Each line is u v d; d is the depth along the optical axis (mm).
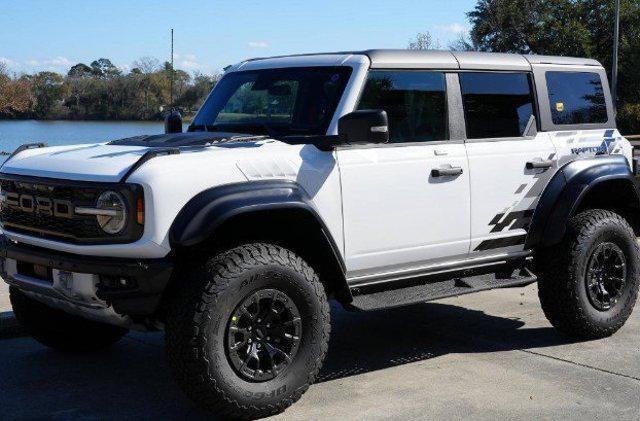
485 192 5469
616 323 6055
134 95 34156
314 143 4750
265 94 5270
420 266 5281
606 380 5121
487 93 5609
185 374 4125
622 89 51562
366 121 4426
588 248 5855
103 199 4160
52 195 4395
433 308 7098
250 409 4262
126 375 5270
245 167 4371
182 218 4113
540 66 5973
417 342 6051
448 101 5363
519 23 52500
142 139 5078
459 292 5297
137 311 4195
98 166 4328
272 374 4340
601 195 6395
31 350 5824
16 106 46531
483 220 5477
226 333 4180
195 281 4148
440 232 5246
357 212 4844
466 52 5594
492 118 5609
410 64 5188
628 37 51844
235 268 4176
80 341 5641
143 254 4125
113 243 4160
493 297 7504
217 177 4266
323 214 4691
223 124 5395
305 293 4406
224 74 5758
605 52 53156
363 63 4984
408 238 5094
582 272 5863
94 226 4211
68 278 4328
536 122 5879
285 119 5098
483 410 4582
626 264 6098
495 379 5148
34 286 4562
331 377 5223
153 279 4105
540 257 5969
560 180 5859
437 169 5176
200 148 4551
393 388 4984
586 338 6020
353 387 5012
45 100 46750
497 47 53938
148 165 4168
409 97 5176
